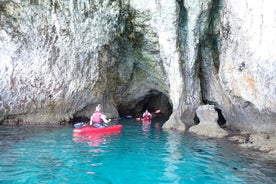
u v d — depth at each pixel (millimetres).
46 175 6039
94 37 14234
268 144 9023
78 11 13203
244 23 9789
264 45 8438
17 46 12859
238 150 8602
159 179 5910
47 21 12805
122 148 8773
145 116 18703
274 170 6523
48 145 8961
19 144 9039
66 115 15484
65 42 13570
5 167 6531
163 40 13805
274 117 9992
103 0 13586
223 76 12594
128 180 5852
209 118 12281
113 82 17562
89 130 11492
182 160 7395
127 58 17000
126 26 15164
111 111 18188
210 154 8062
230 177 6039
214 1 12664
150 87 19141
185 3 12852
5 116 13961
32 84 13773
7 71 13023
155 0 13375
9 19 12203
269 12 8016
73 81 14695
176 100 14039
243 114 12227
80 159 7355
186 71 14062
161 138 10688
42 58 13477
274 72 8250
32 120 14617
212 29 13383
